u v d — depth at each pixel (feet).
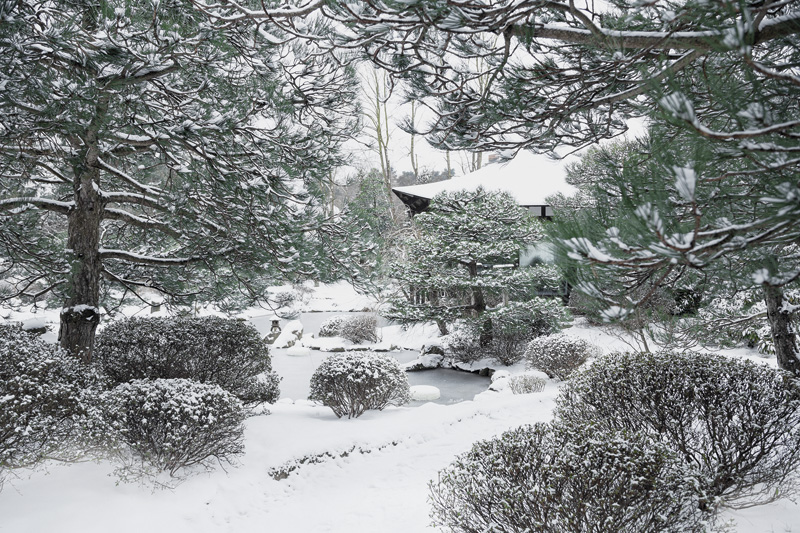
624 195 7.97
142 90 20.13
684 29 11.05
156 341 30.78
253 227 24.75
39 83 15.93
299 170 24.79
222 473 23.00
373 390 31.12
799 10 9.37
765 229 8.01
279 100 22.67
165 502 20.13
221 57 21.29
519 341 55.47
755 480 16.52
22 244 27.32
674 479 12.45
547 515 12.07
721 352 39.83
